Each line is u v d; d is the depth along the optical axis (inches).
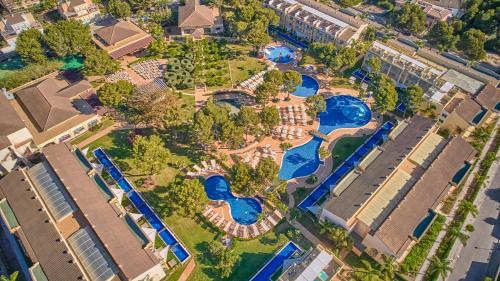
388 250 3159.5
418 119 4306.1
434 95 4665.4
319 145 4466.0
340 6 7322.8
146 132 4517.7
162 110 4382.4
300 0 6579.7
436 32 6058.1
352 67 5634.8
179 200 3430.1
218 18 6387.8
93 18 6437.0
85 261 2896.2
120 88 4510.3
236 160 4217.5
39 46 5187.0
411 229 3272.6
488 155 4249.5
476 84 4923.7
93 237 3051.2
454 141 3983.8
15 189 3376.0
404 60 5142.7
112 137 4471.0
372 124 4751.5
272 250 3430.1
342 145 4466.0
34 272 2849.4
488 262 3403.1
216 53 5767.7
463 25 6417.3
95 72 5024.6
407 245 3186.5
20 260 3112.7
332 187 3836.1
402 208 3361.2
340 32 5728.3
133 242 3056.1
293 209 3752.5
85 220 3198.8
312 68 5620.1
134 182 3971.5
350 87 5300.2
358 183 3634.4
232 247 3417.8
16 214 3221.0
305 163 4249.5
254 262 3336.6
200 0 6830.7
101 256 2933.1
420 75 4995.1
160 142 4202.8
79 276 2785.4
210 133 4094.5
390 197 3472.0
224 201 3838.6
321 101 4618.6
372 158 3912.4
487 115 4566.9
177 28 6358.3
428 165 3752.5
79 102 4662.9
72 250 2967.5
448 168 3759.8
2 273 3233.3
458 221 3644.2
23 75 4995.1
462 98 4658.0
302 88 5290.4
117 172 4060.0
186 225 3612.2
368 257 3361.2
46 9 6801.2
